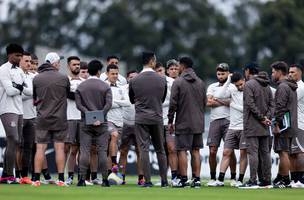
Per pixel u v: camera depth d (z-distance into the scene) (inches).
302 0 6653.5
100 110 2027.6
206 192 1881.2
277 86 2156.7
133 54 7849.4
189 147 2097.7
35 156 2065.7
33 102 2095.2
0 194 1740.9
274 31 6510.8
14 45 2101.4
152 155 2910.9
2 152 2847.0
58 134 2075.5
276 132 2121.1
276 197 1750.7
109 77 2282.2
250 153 2079.2
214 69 7613.2
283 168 2130.9
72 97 2101.4
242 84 2208.4
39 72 2080.5
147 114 2042.3
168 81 2281.0
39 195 1720.0
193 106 2091.5
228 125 2247.8
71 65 2258.9
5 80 2082.9
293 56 6466.5
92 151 2208.4
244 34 7859.3
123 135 2277.3
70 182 2210.9
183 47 7785.4
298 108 2171.5
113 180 2218.3
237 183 2218.3
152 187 2043.6
